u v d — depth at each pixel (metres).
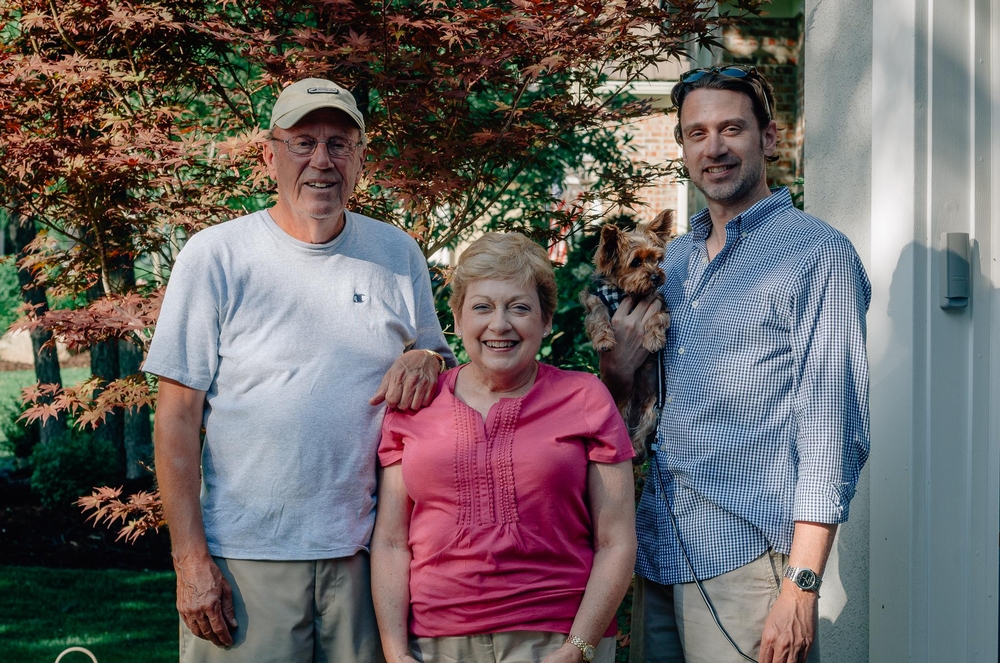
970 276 2.66
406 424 2.31
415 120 3.85
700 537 2.35
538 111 4.03
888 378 2.76
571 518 2.22
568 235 4.49
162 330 2.31
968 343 2.67
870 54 2.93
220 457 2.33
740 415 2.31
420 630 2.23
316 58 3.72
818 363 2.22
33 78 3.90
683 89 2.49
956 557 2.65
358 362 2.38
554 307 2.37
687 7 3.81
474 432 2.22
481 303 2.24
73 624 6.11
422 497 2.24
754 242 2.41
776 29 8.23
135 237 4.25
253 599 2.29
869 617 2.84
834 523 2.16
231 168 3.96
